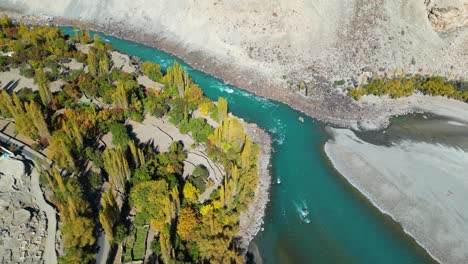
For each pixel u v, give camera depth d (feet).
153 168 316.81
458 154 392.47
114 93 391.65
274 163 384.27
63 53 456.86
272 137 414.21
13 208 276.82
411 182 361.10
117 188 309.42
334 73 488.02
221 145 357.82
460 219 330.54
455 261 304.09
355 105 454.81
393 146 403.54
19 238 263.08
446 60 499.92
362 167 378.53
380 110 451.53
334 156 392.68
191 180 320.29
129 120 389.39
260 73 487.20
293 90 469.16
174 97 424.05
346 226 329.11
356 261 304.91
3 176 294.05
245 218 323.16
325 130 424.87
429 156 388.98
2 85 404.98
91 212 279.49
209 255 269.03
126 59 483.51
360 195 354.74
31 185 296.92
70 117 350.43
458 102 467.11
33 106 318.45
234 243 301.63
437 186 356.79
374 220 334.65
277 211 336.29
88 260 250.37
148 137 370.73
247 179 330.95
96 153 323.98
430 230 324.39
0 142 331.36
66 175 309.42
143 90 431.84
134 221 287.48
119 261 266.57
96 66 443.32
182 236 279.08
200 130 377.09
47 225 273.95
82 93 409.49
